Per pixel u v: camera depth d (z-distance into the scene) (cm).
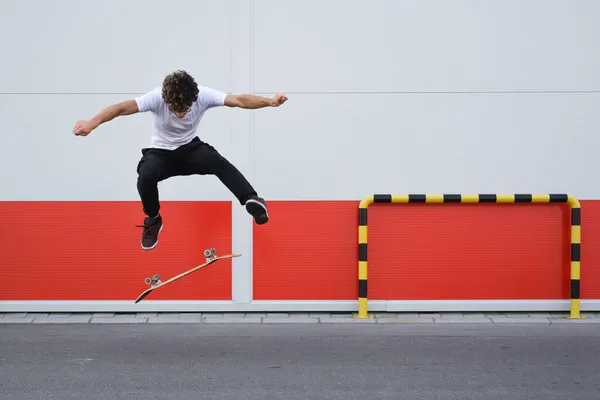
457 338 685
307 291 774
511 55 762
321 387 548
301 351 643
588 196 770
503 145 767
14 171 763
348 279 775
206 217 768
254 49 758
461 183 768
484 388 545
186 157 550
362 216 753
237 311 774
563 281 779
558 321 751
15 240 769
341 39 760
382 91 763
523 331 712
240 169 761
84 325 736
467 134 766
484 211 773
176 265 771
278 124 762
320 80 761
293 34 758
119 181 765
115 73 758
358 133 765
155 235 598
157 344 666
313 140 765
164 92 514
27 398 523
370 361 613
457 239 774
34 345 663
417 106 764
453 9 759
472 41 761
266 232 770
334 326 731
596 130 767
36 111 759
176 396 529
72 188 765
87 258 770
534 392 536
